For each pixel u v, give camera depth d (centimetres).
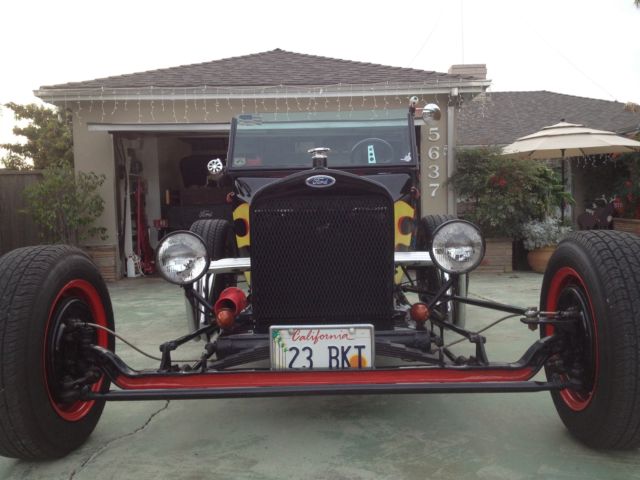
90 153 944
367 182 272
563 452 269
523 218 927
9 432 243
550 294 294
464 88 909
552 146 902
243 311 321
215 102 935
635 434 240
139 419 323
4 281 250
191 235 281
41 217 894
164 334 547
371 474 251
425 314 282
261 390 242
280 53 1191
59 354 262
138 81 977
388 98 927
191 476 253
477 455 268
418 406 335
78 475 256
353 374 247
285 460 267
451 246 274
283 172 421
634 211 1151
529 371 254
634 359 229
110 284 900
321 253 278
